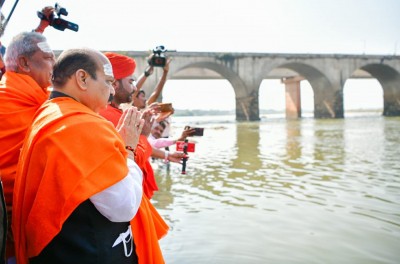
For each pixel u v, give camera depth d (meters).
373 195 6.27
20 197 1.77
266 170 8.93
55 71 1.92
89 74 1.89
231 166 9.63
